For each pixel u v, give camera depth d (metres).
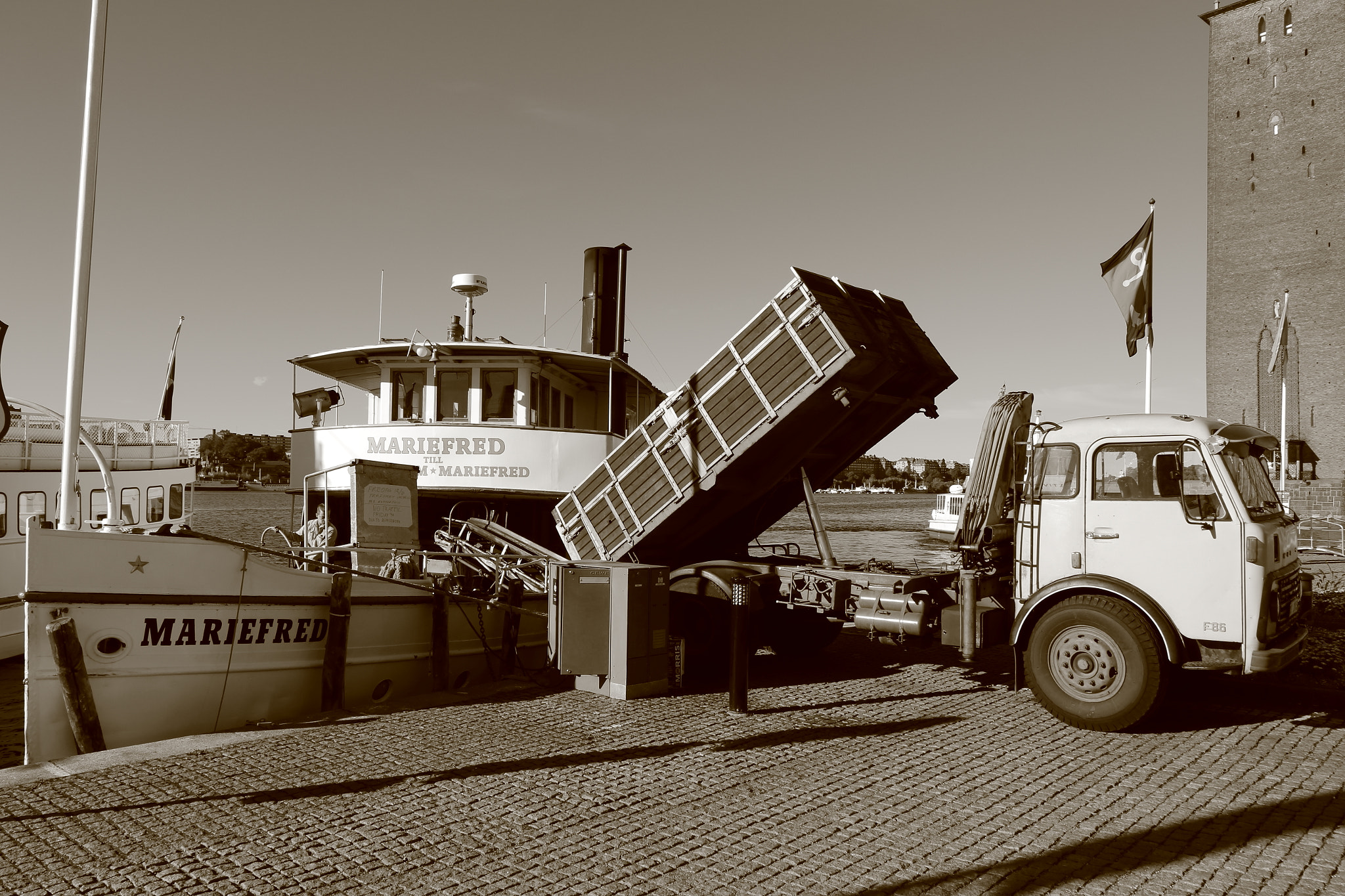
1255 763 7.07
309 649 9.59
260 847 5.22
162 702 8.50
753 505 12.38
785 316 9.78
